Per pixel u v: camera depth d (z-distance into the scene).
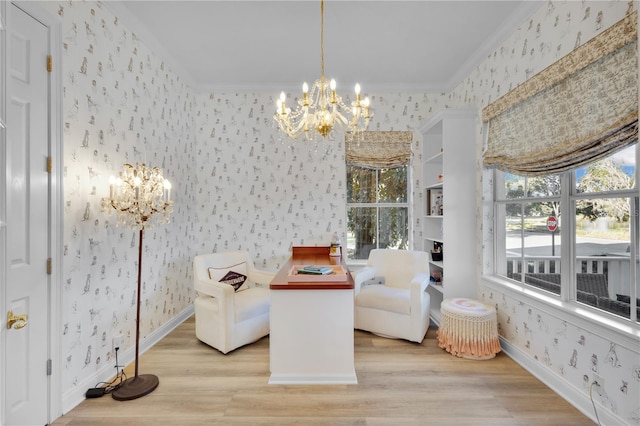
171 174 3.30
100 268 2.23
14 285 1.62
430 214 3.72
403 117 3.92
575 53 1.85
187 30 2.71
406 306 2.83
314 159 3.94
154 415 1.86
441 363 2.48
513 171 2.51
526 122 2.35
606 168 1.85
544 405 1.94
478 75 3.11
